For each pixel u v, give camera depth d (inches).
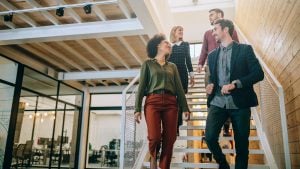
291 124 126.2
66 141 339.6
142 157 137.4
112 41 242.7
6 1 178.1
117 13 196.9
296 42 110.9
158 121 84.8
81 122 368.2
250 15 215.3
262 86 140.4
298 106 114.3
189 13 322.7
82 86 375.2
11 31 214.7
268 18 157.2
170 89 88.7
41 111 296.4
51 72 312.7
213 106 90.6
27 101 276.2
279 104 107.4
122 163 120.1
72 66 311.9
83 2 181.6
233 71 87.4
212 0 317.7
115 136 377.1
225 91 82.7
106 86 377.7
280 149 110.0
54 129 314.2
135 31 198.7
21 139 266.2
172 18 328.5
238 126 84.9
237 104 84.7
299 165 116.2
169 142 85.4
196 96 200.1
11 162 251.1
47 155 302.5
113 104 375.9
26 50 262.8
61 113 331.3
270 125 125.6
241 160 84.0
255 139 136.6
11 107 252.8
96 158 370.6
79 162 353.4
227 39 92.7
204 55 150.3
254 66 83.7
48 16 189.3
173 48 136.6
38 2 181.2
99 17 198.8
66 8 178.9
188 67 138.2
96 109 380.5
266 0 161.0
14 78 258.5
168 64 94.4
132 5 168.9
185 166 121.6
